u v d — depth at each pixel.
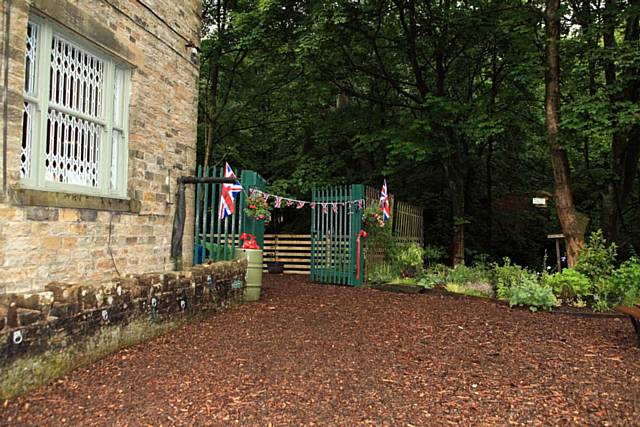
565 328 6.97
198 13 8.03
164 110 7.00
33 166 4.75
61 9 4.88
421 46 14.91
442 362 5.20
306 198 18.83
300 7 13.45
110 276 5.75
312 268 12.20
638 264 9.24
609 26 10.95
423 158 13.11
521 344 6.04
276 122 19.58
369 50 15.16
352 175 16.97
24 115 4.75
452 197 15.48
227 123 19.22
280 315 7.40
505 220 20.50
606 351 5.70
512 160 19.97
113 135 6.04
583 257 9.46
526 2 12.98
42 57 4.78
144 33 6.44
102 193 5.71
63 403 3.67
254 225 9.30
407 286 10.41
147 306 5.48
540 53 12.02
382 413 3.78
